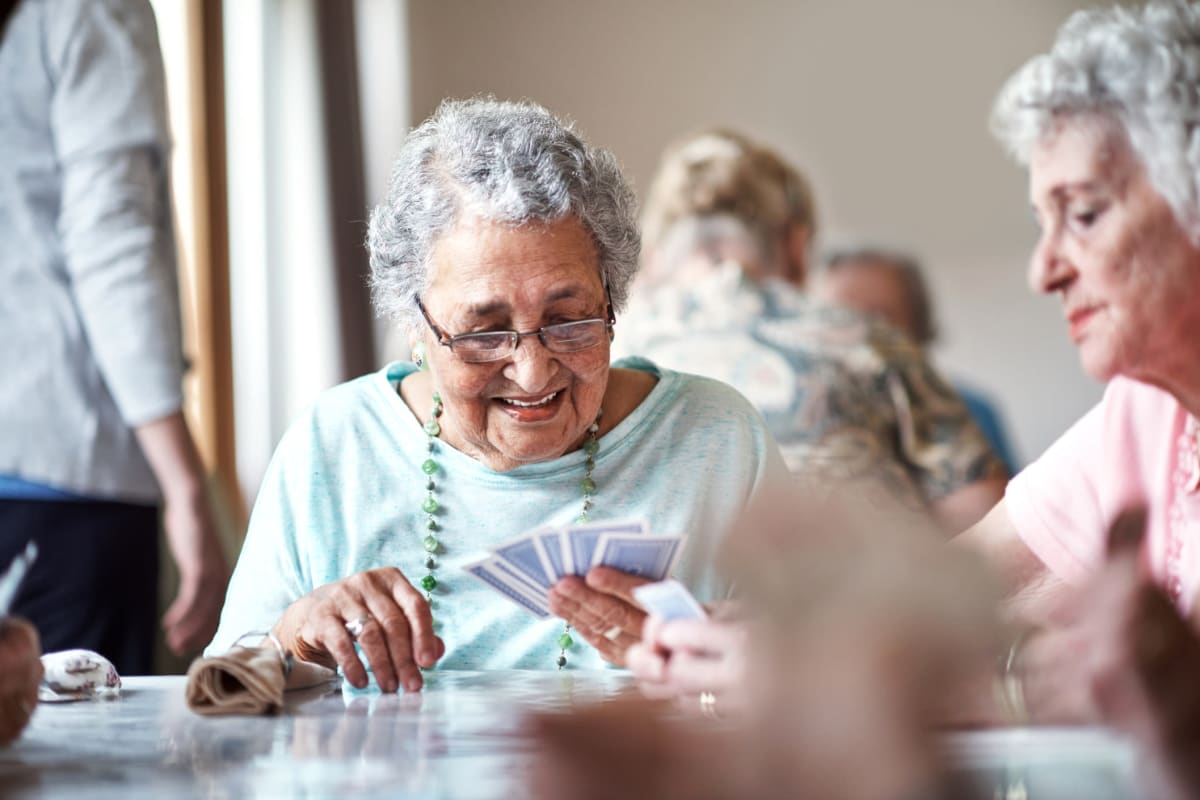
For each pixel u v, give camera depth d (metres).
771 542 0.64
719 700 0.71
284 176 5.21
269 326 5.09
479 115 1.76
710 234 4.00
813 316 3.37
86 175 2.51
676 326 3.44
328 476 1.89
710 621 1.11
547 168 1.69
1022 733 0.79
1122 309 1.52
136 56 2.57
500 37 6.41
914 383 3.28
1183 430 1.68
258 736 1.16
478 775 0.95
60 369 2.51
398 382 1.98
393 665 1.51
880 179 6.21
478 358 1.71
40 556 2.50
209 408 4.63
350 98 5.50
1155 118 1.44
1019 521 1.82
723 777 0.62
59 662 1.44
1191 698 0.69
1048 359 5.96
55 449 2.50
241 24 5.07
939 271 6.11
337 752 1.06
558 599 1.50
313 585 1.87
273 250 5.12
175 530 2.60
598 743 0.66
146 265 2.54
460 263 1.69
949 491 3.23
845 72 6.26
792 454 3.22
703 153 4.07
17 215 2.50
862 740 0.60
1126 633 0.70
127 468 2.58
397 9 6.21
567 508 1.87
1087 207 1.51
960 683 0.62
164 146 2.62
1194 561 1.65
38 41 2.50
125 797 0.90
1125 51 1.46
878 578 0.62
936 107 6.18
